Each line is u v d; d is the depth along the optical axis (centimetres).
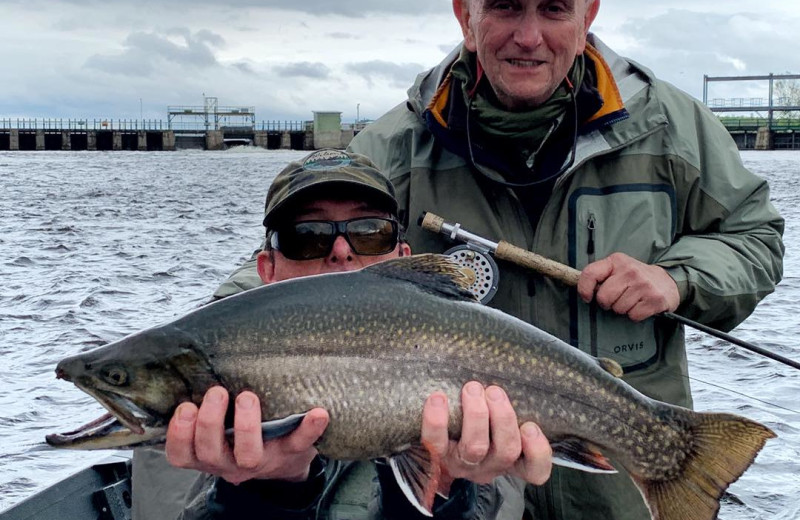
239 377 77
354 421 78
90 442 77
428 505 76
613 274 113
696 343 264
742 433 83
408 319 79
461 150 122
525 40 111
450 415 78
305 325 78
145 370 76
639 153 121
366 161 102
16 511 111
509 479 101
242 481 80
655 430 84
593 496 117
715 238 121
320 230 97
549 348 82
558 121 120
